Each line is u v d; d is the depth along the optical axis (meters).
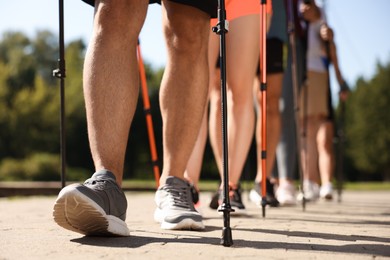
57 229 1.94
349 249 1.54
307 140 4.95
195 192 2.74
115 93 1.65
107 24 1.68
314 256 1.41
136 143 29.50
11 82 34.16
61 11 2.04
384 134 31.27
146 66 30.72
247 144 2.81
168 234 1.79
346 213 3.16
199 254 1.40
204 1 1.96
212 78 2.91
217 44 2.90
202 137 2.80
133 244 1.55
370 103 31.56
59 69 2.05
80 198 1.48
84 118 30.19
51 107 29.70
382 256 1.42
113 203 1.62
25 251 1.42
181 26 1.99
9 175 24.61
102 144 1.65
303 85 4.38
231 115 2.82
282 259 1.35
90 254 1.38
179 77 2.01
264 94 2.58
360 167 32.47
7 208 3.37
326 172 5.14
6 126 29.19
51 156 27.03
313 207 3.87
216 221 2.40
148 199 5.18
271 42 3.70
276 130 3.75
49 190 6.84
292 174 4.16
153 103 29.11
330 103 5.01
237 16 2.75
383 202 4.95
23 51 39.81
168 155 2.04
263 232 1.95
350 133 32.62
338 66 4.88
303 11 4.83
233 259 1.34
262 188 2.66
